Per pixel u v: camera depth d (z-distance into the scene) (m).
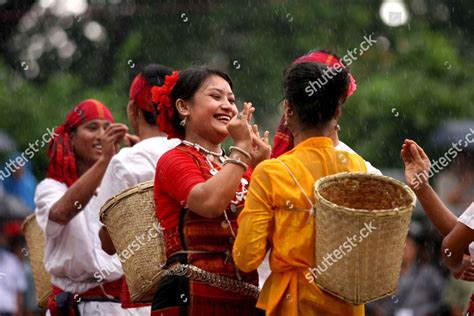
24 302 24.06
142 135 13.74
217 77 11.22
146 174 12.84
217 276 10.67
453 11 30.80
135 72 29.52
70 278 13.88
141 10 30.67
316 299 10.10
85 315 13.80
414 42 29.42
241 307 10.77
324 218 9.74
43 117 28.30
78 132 14.66
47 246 13.96
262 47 29.70
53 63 31.17
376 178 9.89
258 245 10.13
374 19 30.03
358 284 9.80
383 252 9.71
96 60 30.94
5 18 31.59
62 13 31.66
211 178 10.46
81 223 13.77
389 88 27.75
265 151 11.20
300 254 10.12
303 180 10.16
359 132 27.56
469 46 30.73
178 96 11.23
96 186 13.56
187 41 30.27
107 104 28.30
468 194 25.45
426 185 11.30
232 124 10.56
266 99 29.23
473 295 12.00
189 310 10.65
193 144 11.08
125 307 12.55
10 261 23.53
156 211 11.09
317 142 10.35
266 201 10.17
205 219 10.72
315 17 29.94
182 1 30.47
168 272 10.80
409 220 9.80
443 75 28.70
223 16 30.23
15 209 24.88
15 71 31.00
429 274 20.69
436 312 20.42
